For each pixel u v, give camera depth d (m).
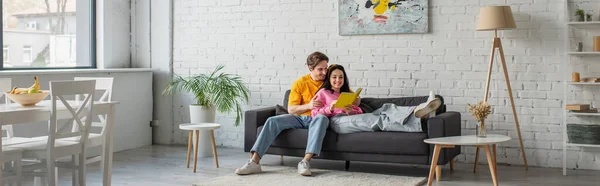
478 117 4.66
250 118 5.49
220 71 6.85
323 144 5.20
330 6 6.28
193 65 7.00
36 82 4.31
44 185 4.70
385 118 5.13
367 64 6.16
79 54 6.66
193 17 6.96
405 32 5.95
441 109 5.38
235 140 6.87
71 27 6.54
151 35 7.17
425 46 5.93
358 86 6.21
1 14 5.64
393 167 5.63
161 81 7.16
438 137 4.82
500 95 5.73
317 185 4.67
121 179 5.05
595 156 5.49
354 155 5.12
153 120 7.18
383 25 6.03
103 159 4.59
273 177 5.00
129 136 6.80
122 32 7.11
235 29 6.75
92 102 4.19
